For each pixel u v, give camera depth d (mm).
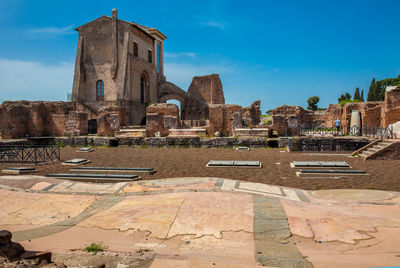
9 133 25406
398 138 15219
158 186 8898
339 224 5582
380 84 66188
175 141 19062
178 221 5965
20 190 8891
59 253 4598
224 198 7344
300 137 16797
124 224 6023
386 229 5293
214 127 27094
